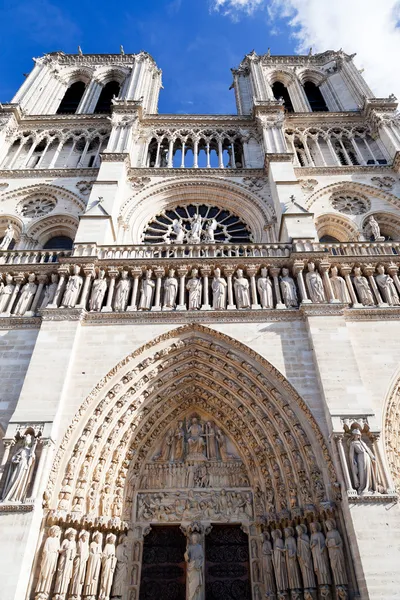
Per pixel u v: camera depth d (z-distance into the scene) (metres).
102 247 26.33
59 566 16.16
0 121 40.00
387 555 14.84
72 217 33.03
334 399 18.75
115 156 34.84
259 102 41.19
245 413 21.00
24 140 40.00
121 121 39.19
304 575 16.27
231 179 35.28
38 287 24.73
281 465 19.09
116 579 17.62
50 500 17.20
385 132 38.16
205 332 22.30
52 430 17.97
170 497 20.17
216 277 24.41
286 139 40.00
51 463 17.75
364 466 16.67
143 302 23.27
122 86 50.56
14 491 16.38
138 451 20.98
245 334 21.86
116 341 21.67
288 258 25.03
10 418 19.31
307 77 53.34
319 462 18.05
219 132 40.75
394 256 25.27
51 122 41.78
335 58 52.50
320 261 24.69
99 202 29.67
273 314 22.58
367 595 14.25
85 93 49.19
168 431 22.19
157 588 18.27
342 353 20.34
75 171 35.94
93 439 19.12
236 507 19.88
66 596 15.94
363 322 22.56
